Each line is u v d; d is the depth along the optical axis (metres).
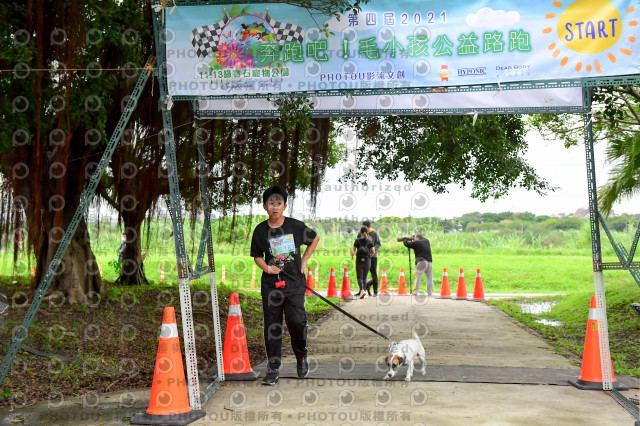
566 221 38.19
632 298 11.07
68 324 7.85
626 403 4.74
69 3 7.81
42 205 8.87
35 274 9.25
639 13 4.93
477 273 15.34
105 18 8.07
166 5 5.18
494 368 6.32
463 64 5.11
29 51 7.19
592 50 4.98
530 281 20.97
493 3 5.09
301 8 5.18
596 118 10.51
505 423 4.26
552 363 6.64
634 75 4.98
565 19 5.01
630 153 9.77
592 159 5.44
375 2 5.17
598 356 5.49
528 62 5.05
